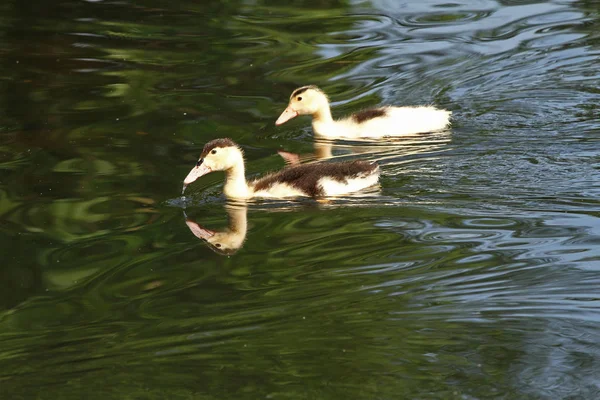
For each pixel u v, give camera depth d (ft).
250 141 58.29
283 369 31.14
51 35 77.71
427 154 53.67
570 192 46.85
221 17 83.56
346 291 36.65
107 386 30.42
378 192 48.34
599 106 60.23
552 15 80.94
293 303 35.86
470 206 45.68
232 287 37.52
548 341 32.60
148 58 72.69
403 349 32.30
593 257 39.19
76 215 45.88
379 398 29.48
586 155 51.60
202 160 49.01
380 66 71.15
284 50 74.84
